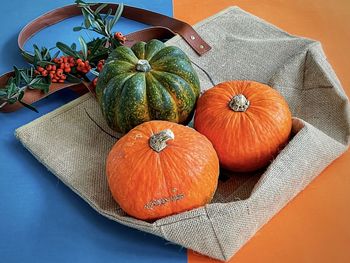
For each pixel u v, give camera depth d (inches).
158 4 44.9
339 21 42.0
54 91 35.0
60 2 45.3
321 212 27.4
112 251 26.1
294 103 34.0
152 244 26.3
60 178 29.4
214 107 28.2
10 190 29.6
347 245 25.7
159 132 25.3
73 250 26.2
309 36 40.6
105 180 29.1
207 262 25.4
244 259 25.4
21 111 35.0
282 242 26.0
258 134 27.1
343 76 36.3
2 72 38.2
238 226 24.5
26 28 40.6
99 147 31.5
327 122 31.9
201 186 24.9
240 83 29.5
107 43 38.3
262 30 40.3
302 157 26.9
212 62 38.4
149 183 24.5
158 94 28.5
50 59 36.2
